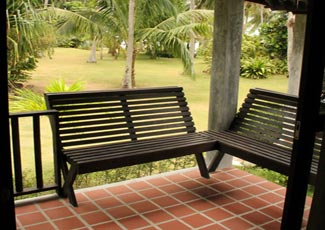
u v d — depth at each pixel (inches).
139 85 457.1
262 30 557.0
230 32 146.2
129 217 113.9
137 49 389.1
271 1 147.0
